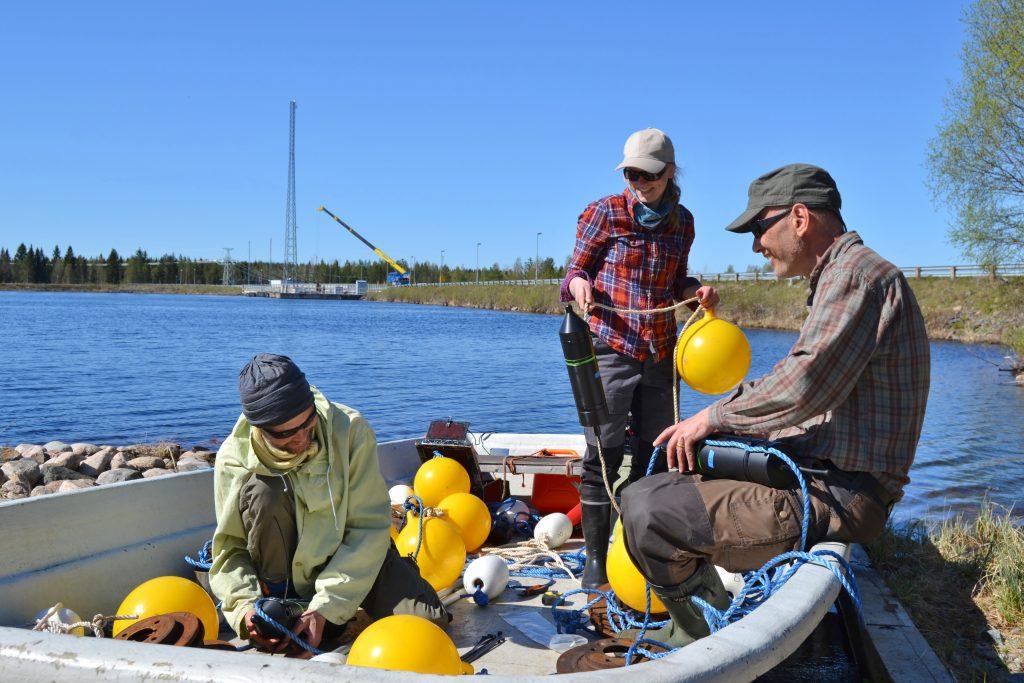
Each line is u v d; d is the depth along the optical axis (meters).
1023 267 23.72
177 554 3.52
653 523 2.59
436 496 4.46
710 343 3.20
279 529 3.00
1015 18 21.41
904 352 2.49
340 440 3.02
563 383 19.42
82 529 3.15
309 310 70.69
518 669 2.92
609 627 3.24
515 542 4.61
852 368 2.44
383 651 2.25
